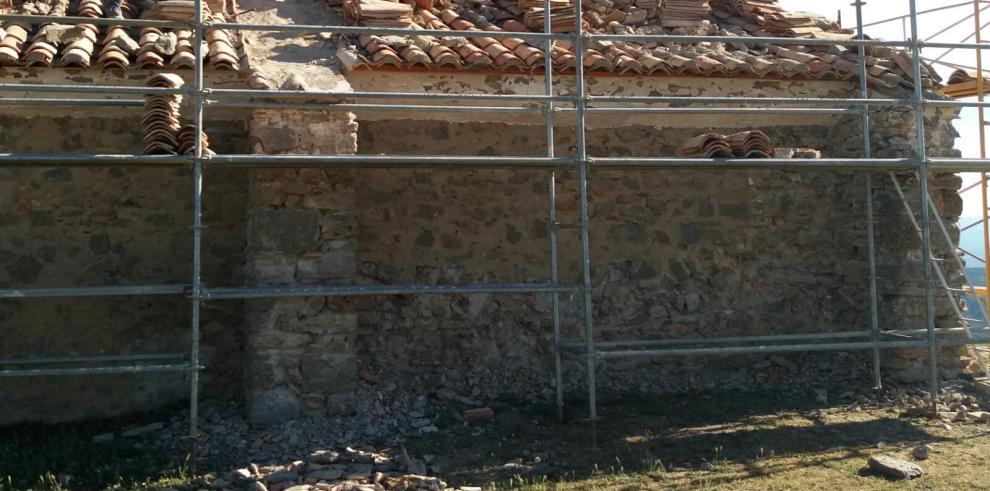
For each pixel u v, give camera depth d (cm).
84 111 683
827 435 639
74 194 686
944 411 703
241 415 665
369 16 743
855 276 816
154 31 699
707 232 813
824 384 788
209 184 712
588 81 756
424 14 809
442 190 760
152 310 702
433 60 705
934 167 689
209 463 577
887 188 786
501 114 746
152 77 588
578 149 627
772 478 546
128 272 695
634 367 791
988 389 759
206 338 708
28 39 664
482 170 770
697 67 762
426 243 753
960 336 786
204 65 660
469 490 529
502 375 751
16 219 674
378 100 707
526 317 771
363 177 742
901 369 779
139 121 697
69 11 718
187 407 693
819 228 838
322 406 644
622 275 793
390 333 741
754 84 795
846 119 816
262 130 623
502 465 575
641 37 646
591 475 556
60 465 573
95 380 688
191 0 716
